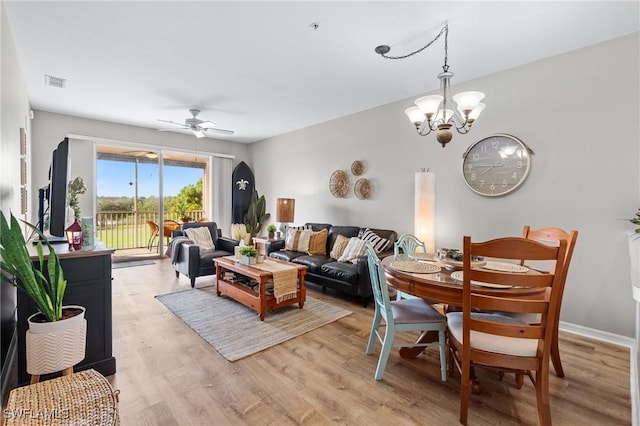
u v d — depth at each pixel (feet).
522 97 10.07
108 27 8.04
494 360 5.21
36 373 5.14
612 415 5.59
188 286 13.60
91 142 16.70
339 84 11.80
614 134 8.46
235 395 6.04
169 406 5.69
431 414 5.57
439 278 6.22
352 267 11.96
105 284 6.72
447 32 8.21
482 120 10.99
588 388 6.40
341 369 7.05
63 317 5.57
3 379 6.17
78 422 3.64
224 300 11.70
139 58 9.75
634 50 8.16
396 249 9.77
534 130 9.82
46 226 8.87
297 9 7.28
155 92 12.68
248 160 23.44
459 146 11.62
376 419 5.43
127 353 7.59
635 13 7.33
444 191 12.05
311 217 18.10
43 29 8.09
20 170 9.57
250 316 10.16
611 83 8.49
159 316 10.01
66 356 5.37
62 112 15.47
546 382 5.03
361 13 7.42
